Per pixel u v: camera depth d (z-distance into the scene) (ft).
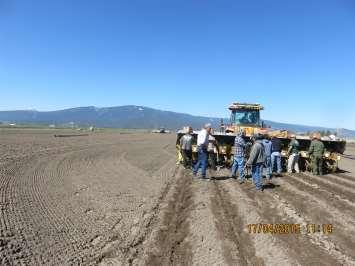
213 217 36.42
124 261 26.27
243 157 57.41
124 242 29.81
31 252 26.89
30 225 32.24
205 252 27.81
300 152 70.85
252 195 47.42
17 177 51.06
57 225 32.99
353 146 241.76
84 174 58.54
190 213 37.88
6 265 24.48
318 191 51.75
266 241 30.27
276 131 69.72
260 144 51.01
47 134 163.94
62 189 46.50
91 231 32.17
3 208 36.11
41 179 51.39
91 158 79.82
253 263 25.99
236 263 25.94
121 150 106.11
